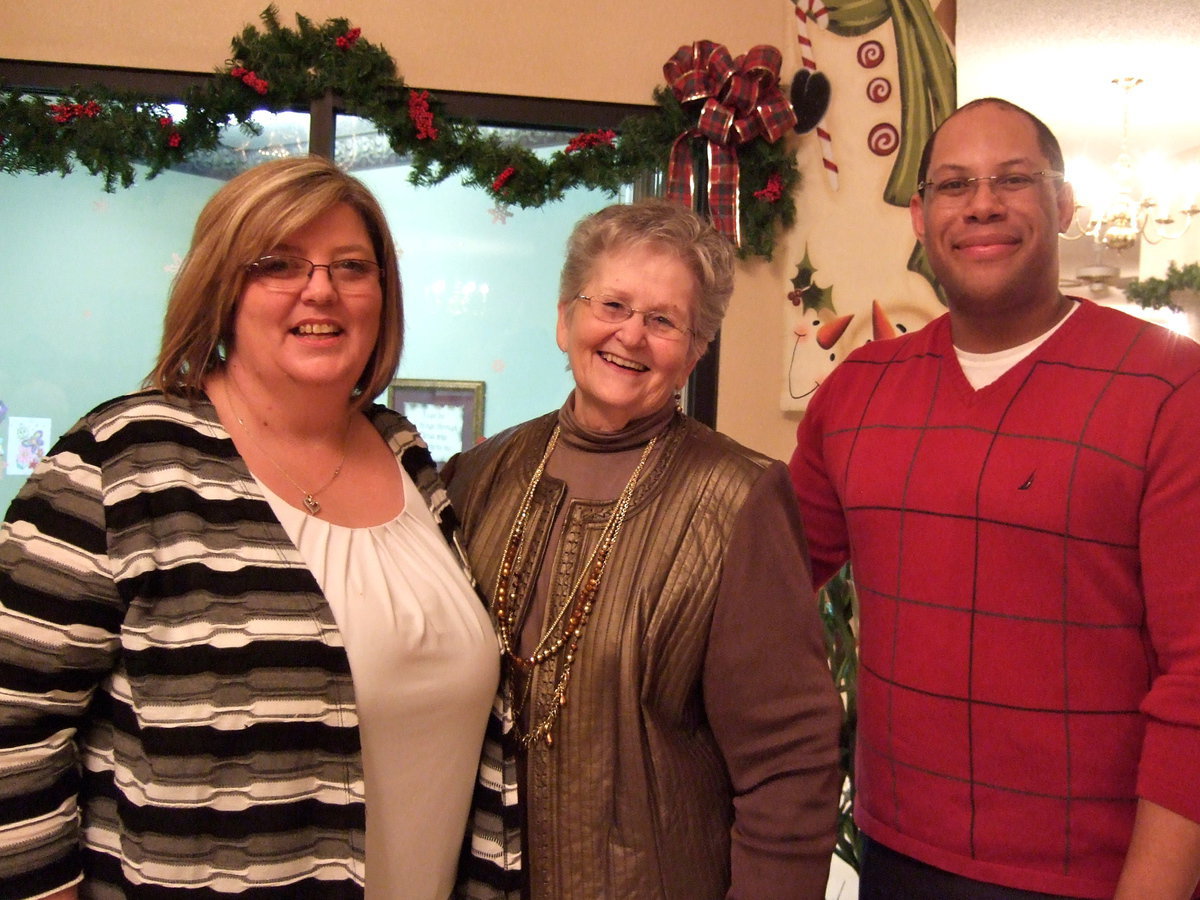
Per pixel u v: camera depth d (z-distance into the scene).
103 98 2.25
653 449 1.18
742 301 2.56
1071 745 1.15
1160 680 1.09
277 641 0.93
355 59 2.34
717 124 2.41
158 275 2.48
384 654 0.99
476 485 1.28
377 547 1.06
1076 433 1.17
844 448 1.40
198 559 0.93
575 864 1.08
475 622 1.10
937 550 1.24
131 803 0.91
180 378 1.03
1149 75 2.18
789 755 1.07
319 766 0.95
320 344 1.02
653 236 1.11
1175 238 2.16
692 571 1.08
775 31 2.59
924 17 2.40
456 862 1.14
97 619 0.90
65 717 0.92
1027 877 1.16
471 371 2.61
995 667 1.19
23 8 2.36
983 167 1.22
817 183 2.52
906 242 2.43
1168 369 1.15
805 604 1.10
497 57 2.51
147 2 2.39
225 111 2.32
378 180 2.55
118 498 0.92
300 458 1.08
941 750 1.23
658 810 1.07
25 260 2.40
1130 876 1.06
